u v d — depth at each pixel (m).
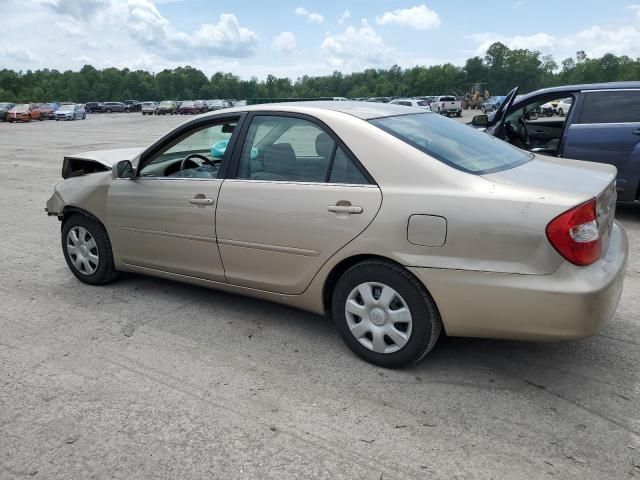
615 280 2.84
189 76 143.12
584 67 121.81
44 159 16.16
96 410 2.97
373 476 2.43
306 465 2.51
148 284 4.89
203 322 4.08
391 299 3.20
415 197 3.02
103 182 4.55
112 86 136.38
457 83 124.00
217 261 3.91
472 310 2.94
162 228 4.15
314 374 3.30
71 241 4.91
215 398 3.06
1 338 3.87
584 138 6.93
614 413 2.84
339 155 3.34
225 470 2.49
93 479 2.45
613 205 3.32
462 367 3.33
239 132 3.81
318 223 3.33
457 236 2.89
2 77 121.00
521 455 2.54
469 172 3.05
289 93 142.25
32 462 2.57
